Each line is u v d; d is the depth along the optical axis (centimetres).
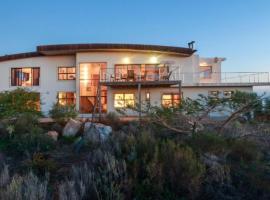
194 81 2689
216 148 941
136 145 892
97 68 2658
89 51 2644
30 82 2744
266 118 1170
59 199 623
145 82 2277
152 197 679
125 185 683
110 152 874
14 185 626
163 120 1158
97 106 2486
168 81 2267
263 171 847
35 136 1187
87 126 1430
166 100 2575
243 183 777
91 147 1118
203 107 1129
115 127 1570
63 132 1445
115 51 2652
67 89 2717
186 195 705
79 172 755
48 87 2723
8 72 2750
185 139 1037
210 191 724
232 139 1030
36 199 591
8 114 1469
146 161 782
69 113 1700
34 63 2752
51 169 855
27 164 891
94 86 2648
